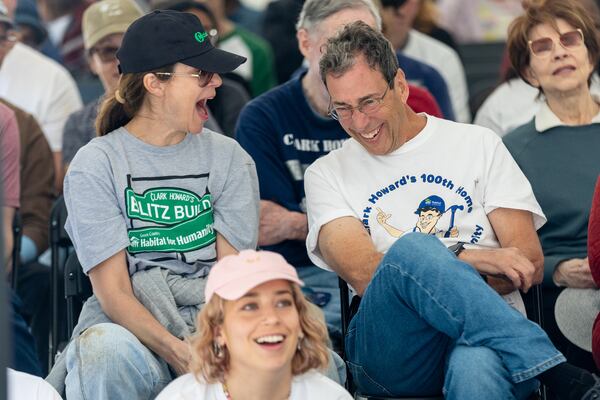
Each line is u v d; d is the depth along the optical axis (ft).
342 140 35.91
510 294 30.53
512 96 45.24
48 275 40.73
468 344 26.43
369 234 31.14
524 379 26.02
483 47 64.28
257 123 35.76
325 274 35.42
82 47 59.21
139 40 29.71
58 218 35.19
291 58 56.44
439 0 64.54
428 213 30.91
